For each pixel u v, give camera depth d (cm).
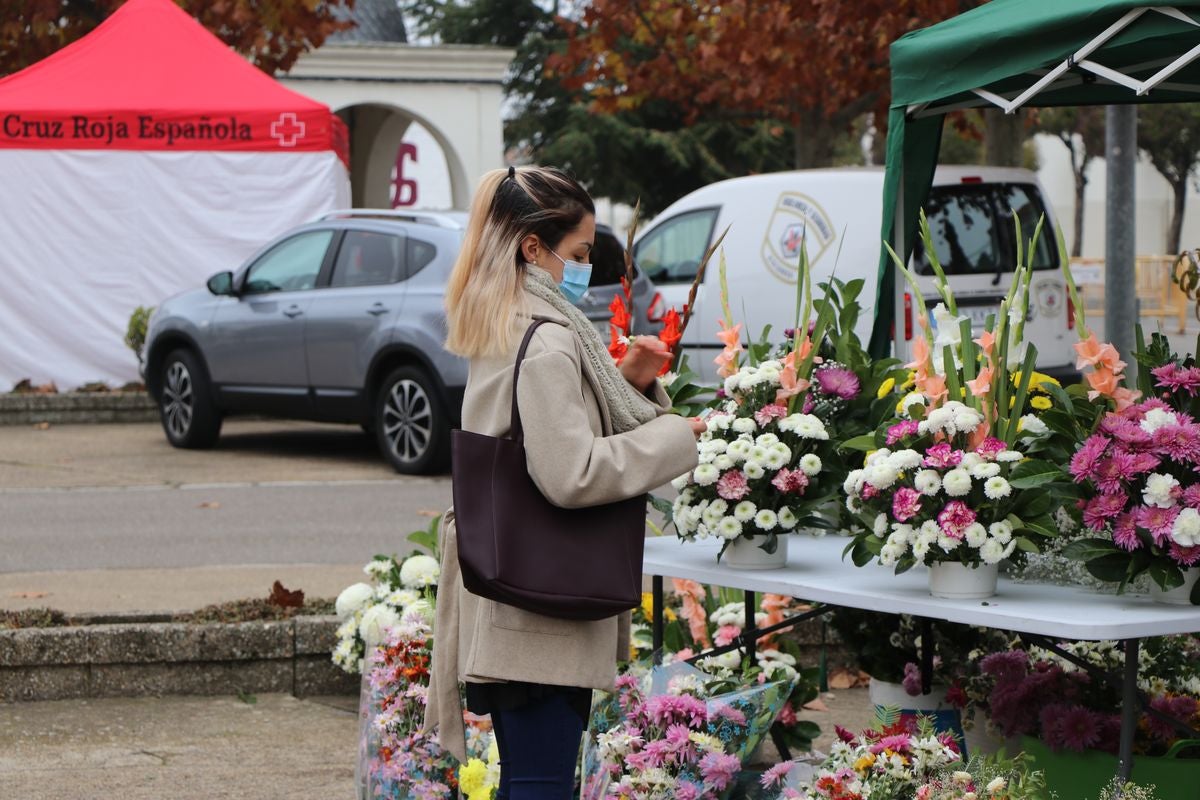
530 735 359
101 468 1341
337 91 2847
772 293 1388
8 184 1673
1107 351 414
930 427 409
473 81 2914
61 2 2223
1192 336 2319
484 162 2927
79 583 823
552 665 350
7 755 575
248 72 1731
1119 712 457
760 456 451
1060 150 5862
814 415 468
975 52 513
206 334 1419
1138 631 370
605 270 1323
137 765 565
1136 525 385
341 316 1306
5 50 2255
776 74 1988
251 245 1689
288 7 2147
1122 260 1131
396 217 1320
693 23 2162
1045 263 1296
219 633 658
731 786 457
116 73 1700
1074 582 424
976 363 432
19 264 1689
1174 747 421
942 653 538
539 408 342
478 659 352
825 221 1346
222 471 1322
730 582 455
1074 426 412
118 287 1694
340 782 548
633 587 349
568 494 339
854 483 416
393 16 3634
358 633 577
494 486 346
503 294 355
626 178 4334
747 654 521
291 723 620
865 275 1312
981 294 1266
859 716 626
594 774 455
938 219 1260
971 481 399
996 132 1565
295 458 1411
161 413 1488
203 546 964
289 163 1688
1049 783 445
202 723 618
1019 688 462
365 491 1205
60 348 1703
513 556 342
